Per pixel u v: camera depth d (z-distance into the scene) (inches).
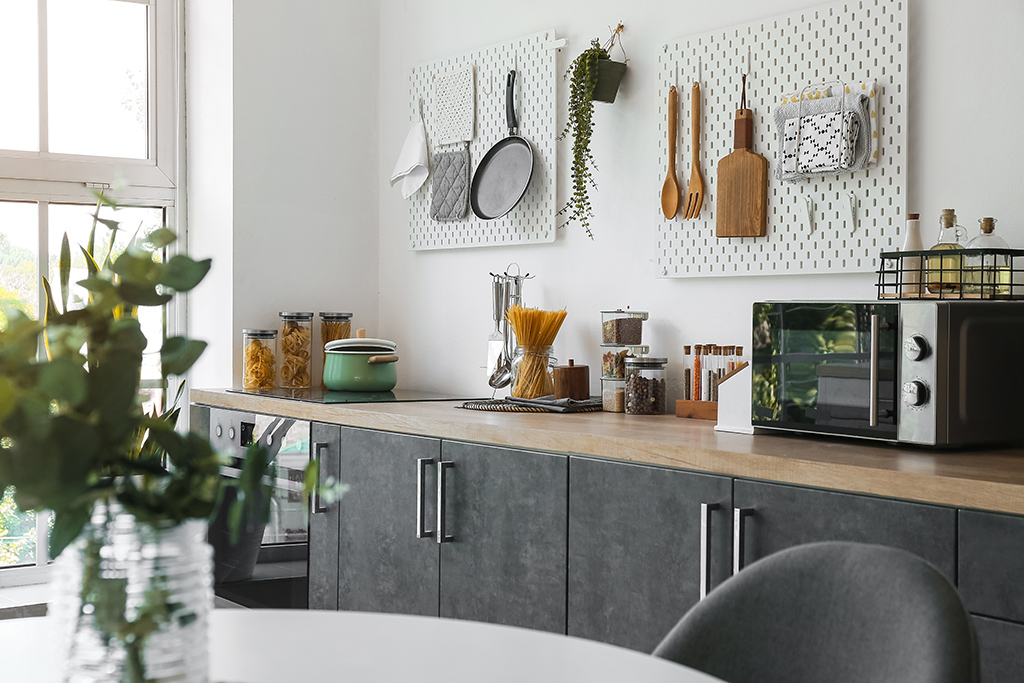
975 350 74.5
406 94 157.2
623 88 119.8
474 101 141.7
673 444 80.0
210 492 31.9
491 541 98.1
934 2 91.1
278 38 154.3
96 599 30.6
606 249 122.4
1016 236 85.4
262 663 40.8
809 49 100.1
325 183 158.9
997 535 59.6
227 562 134.3
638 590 83.0
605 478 86.0
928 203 91.6
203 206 159.8
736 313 108.1
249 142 152.1
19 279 151.9
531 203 131.6
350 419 117.5
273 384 150.2
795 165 98.4
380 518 113.3
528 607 94.0
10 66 152.4
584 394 120.2
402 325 158.7
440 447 104.6
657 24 115.8
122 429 31.0
